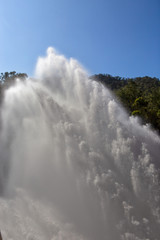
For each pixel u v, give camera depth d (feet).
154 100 109.91
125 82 328.49
